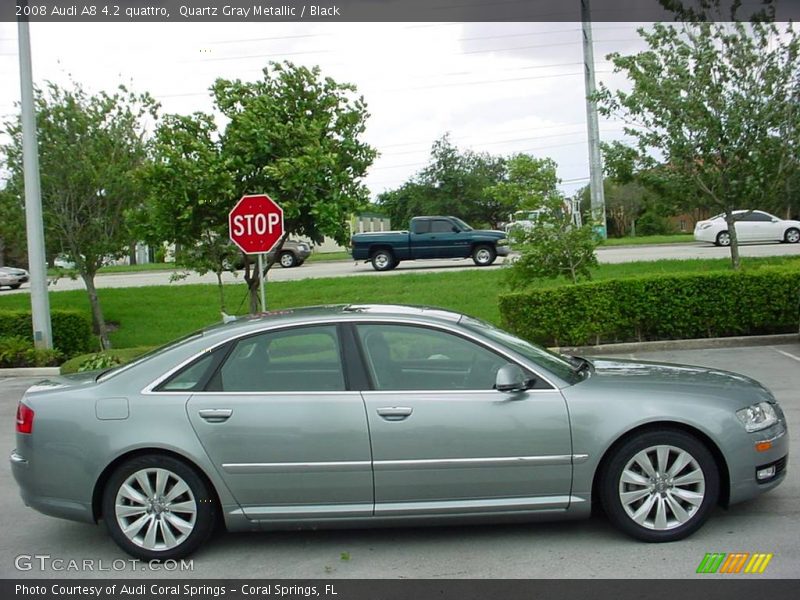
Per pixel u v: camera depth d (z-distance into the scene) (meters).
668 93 14.60
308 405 4.91
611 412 4.86
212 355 5.10
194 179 12.23
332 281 23.23
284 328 5.15
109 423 4.95
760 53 14.40
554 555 4.81
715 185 15.16
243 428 4.89
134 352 13.85
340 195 12.73
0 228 17.66
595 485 5.00
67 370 13.09
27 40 14.84
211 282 26.08
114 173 16.86
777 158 14.59
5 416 10.53
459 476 4.86
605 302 13.56
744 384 5.29
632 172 15.58
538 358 5.26
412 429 4.84
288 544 5.21
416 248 27.09
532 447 4.84
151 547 4.97
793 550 4.71
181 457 4.94
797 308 13.33
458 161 62.31
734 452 4.88
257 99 12.45
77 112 17.02
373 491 4.88
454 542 5.11
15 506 6.30
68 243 17.42
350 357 5.04
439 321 5.18
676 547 4.82
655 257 24.88
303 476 4.87
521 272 15.39
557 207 15.02
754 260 20.62
